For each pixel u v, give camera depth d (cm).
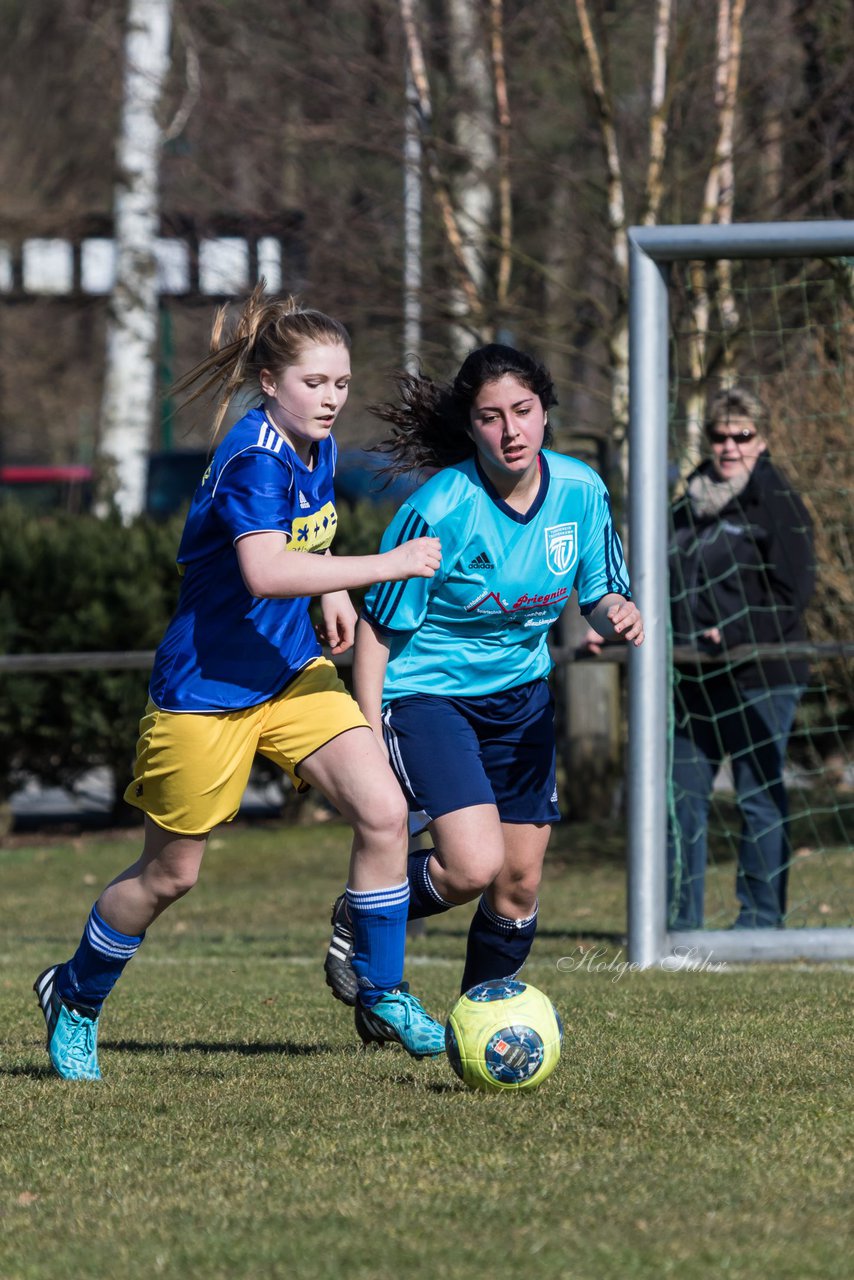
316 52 4941
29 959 2878
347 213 5009
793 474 3941
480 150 5009
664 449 2688
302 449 1570
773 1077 1566
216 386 1568
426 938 3238
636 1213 1145
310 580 1463
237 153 5331
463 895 1655
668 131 4625
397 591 1630
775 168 4859
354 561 1476
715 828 4166
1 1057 1783
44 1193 1234
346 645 1753
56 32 10581
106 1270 1054
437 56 5059
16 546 4762
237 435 1526
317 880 4212
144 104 6066
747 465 3003
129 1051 1808
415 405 1662
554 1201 1174
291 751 1577
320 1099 1513
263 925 3625
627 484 2708
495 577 1628
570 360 6006
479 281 5022
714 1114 1425
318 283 4975
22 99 10525
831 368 3772
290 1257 1066
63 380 11919
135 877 1603
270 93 5228
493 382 1548
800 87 4841
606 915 3503
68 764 4953
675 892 2825
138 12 6072
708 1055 1680
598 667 4716
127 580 4753
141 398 6975
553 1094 1512
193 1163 1302
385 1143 1343
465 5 4909
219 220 5331
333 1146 1338
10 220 9331
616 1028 1864
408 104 4747
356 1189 1217
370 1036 1633
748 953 2681
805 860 3950
